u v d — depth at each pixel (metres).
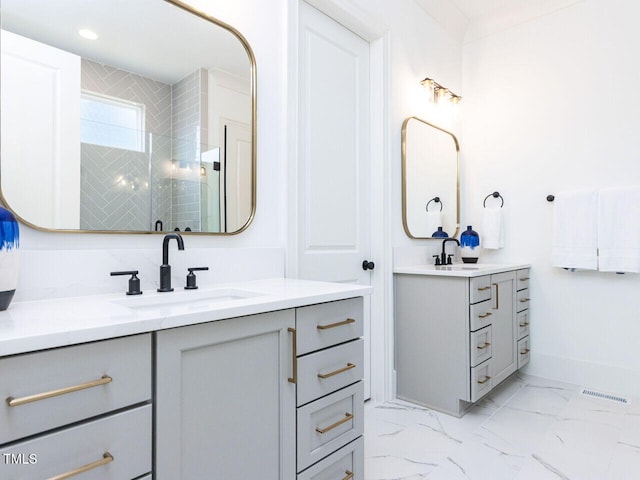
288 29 1.81
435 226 2.85
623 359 2.49
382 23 2.36
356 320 1.35
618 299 2.52
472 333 2.10
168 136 1.42
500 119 3.03
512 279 2.60
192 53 1.49
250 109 1.67
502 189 3.01
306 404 1.15
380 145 2.38
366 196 2.38
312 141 2.04
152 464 0.82
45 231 1.14
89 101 1.24
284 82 1.80
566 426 2.02
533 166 2.87
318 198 2.06
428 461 1.70
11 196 1.08
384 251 2.37
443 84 2.97
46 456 0.68
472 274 2.09
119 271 1.26
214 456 0.93
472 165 3.15
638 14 2.48
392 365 2.40
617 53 2.55
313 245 2.03
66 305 1.00
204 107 1.52
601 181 2.59
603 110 2.59
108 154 1.27
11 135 1.09
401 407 2.28
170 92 1.43
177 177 1.44
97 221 1.24
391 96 2.45
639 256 2.34
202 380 0.91
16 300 1.06
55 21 1.18
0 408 0.63
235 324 0.97
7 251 0.91
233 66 1.62
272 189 1.77
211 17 1.54
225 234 1.57
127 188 1.31
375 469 1.64
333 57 2.17
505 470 1.63
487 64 3.09
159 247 1.38
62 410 0.70
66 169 1.18
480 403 2.34
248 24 1.68
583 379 2.63
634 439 1.87
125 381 0.78
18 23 1.11
